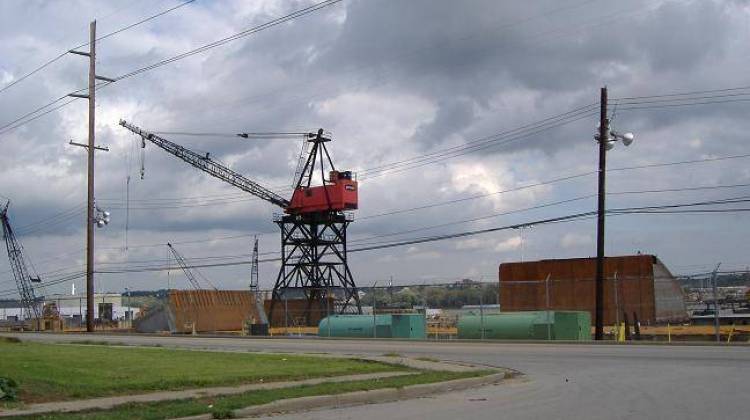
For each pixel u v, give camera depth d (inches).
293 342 1448.1
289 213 2992.1
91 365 700.0
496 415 479.2
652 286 1913.1
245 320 2684.5
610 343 1249.4
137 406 487.5
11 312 5280.5
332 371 717.3
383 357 923.4
